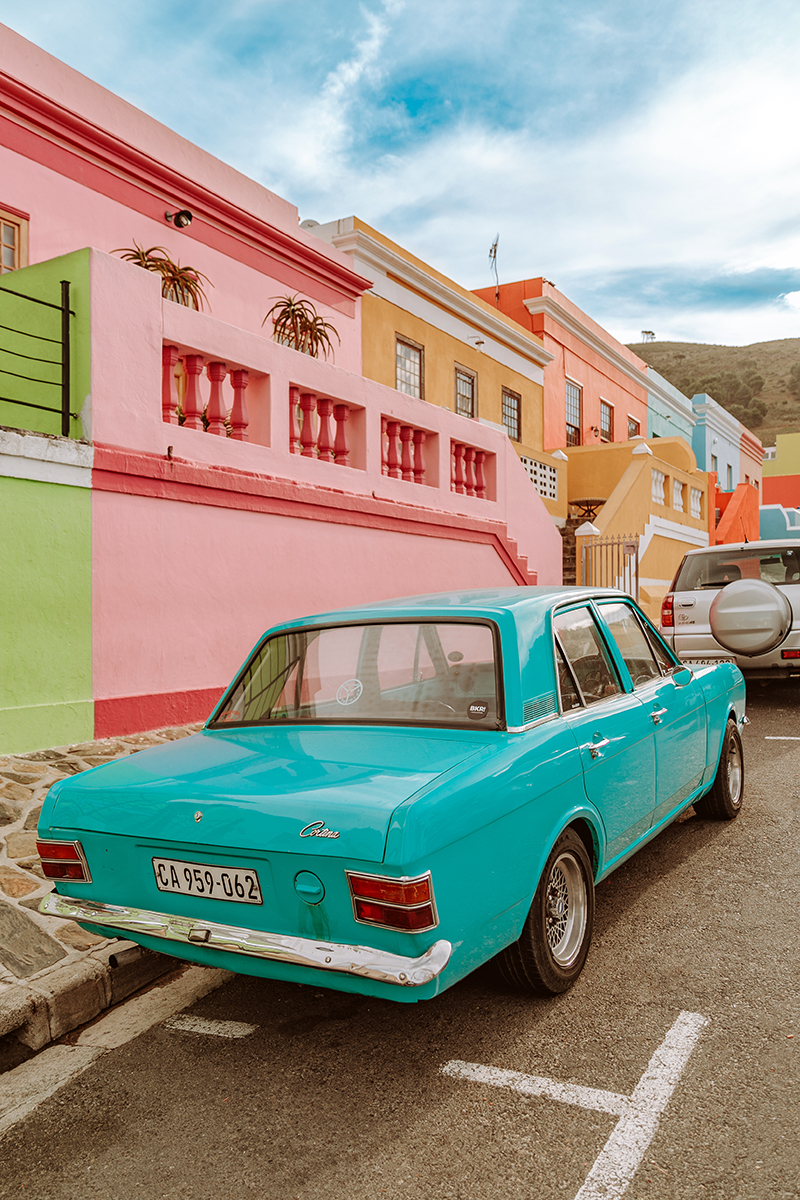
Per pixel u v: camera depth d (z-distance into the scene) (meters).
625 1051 2.94
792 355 169.88
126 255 9.20
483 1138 2.51
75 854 3.14
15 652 5.82
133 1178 2.42
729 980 3.44
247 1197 2.31
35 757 5.79
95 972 3.46
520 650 3.42
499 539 11.96
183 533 7.05
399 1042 3.08
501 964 3.25
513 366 18.66
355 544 9.12
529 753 3.13
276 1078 2.89
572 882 3.54
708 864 4.83
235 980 3.71
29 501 5.88
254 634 7.74
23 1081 2.96
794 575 9.28
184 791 2.95
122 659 6.54
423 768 2.87
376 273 13.91
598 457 19.53
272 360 7.98
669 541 18.89
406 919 2.46
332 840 2.54
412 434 10.52
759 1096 2.64
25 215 8.43
